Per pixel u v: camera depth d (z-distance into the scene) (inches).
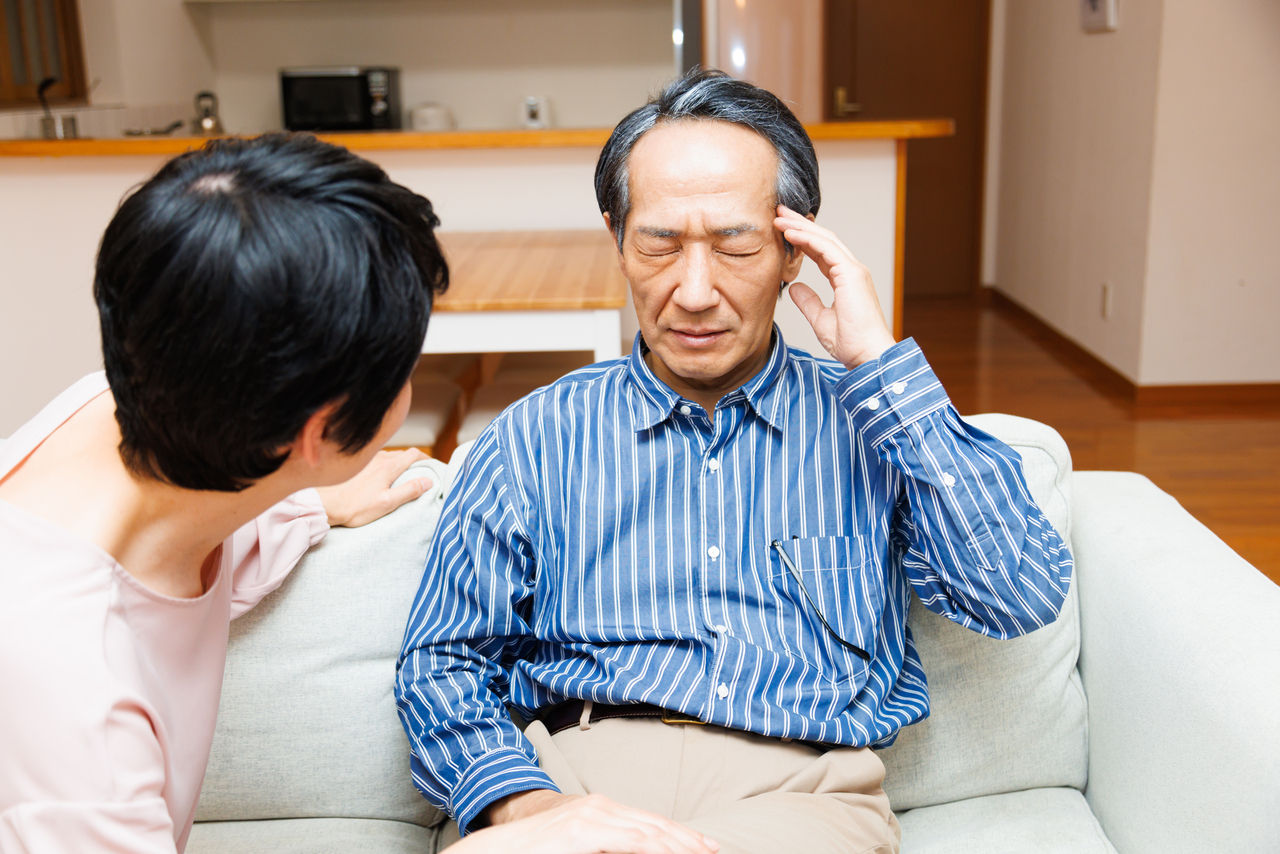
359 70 186.5
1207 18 145.3
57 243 115.3
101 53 169.5
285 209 23.3
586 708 42.4
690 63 163.9
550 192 117.0
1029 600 40.8
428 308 26.0
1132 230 158.2
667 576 42.8
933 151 229.1
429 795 41.5
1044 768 48.3
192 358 23.1
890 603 44.6
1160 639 43.1
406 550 47.7
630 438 43.7
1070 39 183.6
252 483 25.9
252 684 46.3
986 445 41.3
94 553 25.5
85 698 23.8
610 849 30.4
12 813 23.6
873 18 222.4
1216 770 38.6
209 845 45.7
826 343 42.4
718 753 39.9
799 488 43.4
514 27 198.7
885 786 48.0
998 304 230.4
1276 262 152.7
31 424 30.7
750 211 39.3
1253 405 156.8
